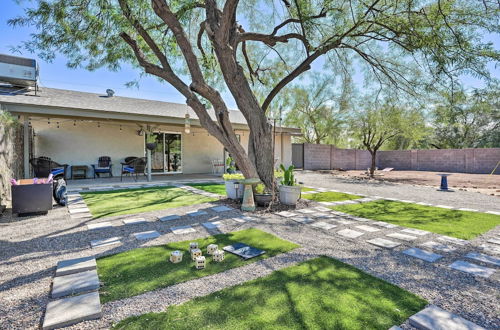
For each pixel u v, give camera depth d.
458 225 4.39
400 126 11.45
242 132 14.23
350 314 1.91
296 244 3.43
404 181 11.51
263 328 1.75
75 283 2.31
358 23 5.68
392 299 2.13
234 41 5.94
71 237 3.66
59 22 4.69
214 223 4.43
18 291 2.23
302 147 17.50
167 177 11.10
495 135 19.17
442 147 22.36
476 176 13.72
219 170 13.49
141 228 4.11
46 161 8.27
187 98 5.41
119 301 2.07
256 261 2.88
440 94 5.73
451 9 4.75
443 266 2.80
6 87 8.93
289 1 6.68
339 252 3.18
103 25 5.19
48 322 1.77
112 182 9.18
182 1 5.62
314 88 18.77
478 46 4.55
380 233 3.95
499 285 2.40
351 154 19.72
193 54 5.10
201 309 1.96
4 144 5.56
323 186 9.66
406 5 5.33
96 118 9.08
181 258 2.86
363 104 11.96
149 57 6.79
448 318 1.87
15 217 4.71
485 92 4.59
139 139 11.48
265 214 5.13
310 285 2.34
